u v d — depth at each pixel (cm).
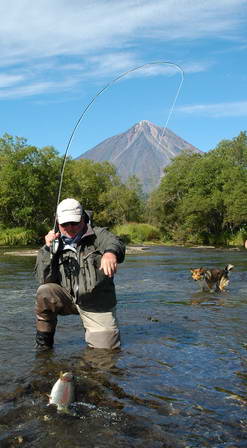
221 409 251
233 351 372
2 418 237
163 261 1886
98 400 262
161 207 5988
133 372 314
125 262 1822
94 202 8206
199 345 392
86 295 371
